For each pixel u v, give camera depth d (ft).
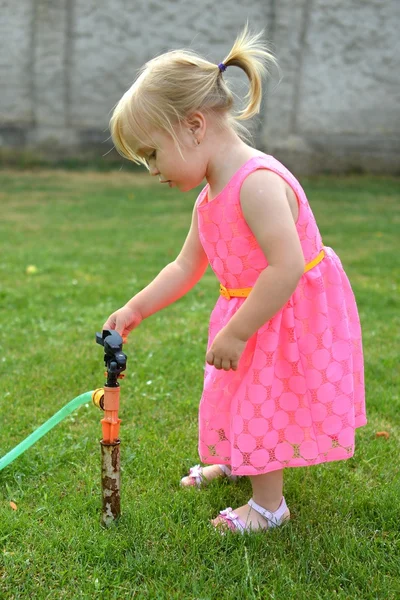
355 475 8.53
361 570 6.64
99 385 11.12
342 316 7.13
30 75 41.19
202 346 13.03
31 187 36.37
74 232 25.40
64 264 19.92
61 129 42.14
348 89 40.40
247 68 6.77
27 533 7.15
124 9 40.29
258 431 6.94
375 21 39.34
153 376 11.52
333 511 7.82
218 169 6.72
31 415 9.93
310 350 6.97
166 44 40.65
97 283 17.76
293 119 40.75
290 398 7.02
